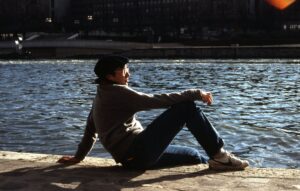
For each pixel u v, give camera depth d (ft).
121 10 583.99
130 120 22.65
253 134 57.06
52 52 408.67
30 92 121.39
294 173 21.30
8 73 207.00
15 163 24.02
